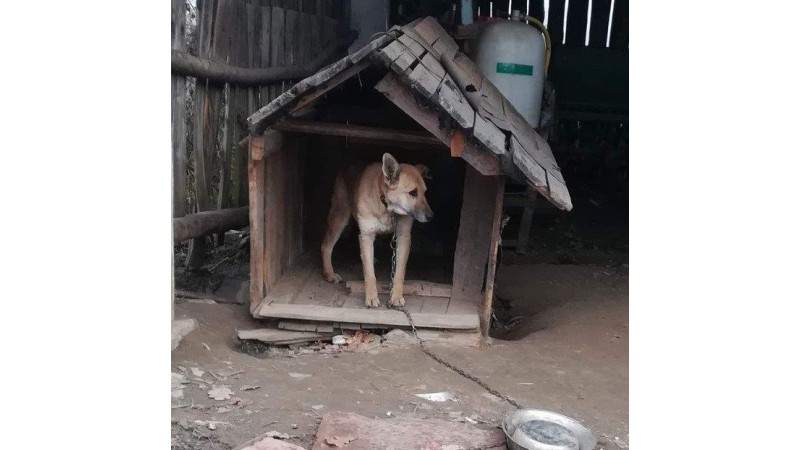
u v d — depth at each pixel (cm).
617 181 766
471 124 350
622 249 585
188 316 378
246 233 503
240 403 307
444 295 412
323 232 481
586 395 338
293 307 382
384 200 385
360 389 329
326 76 351
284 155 418
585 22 784
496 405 324
